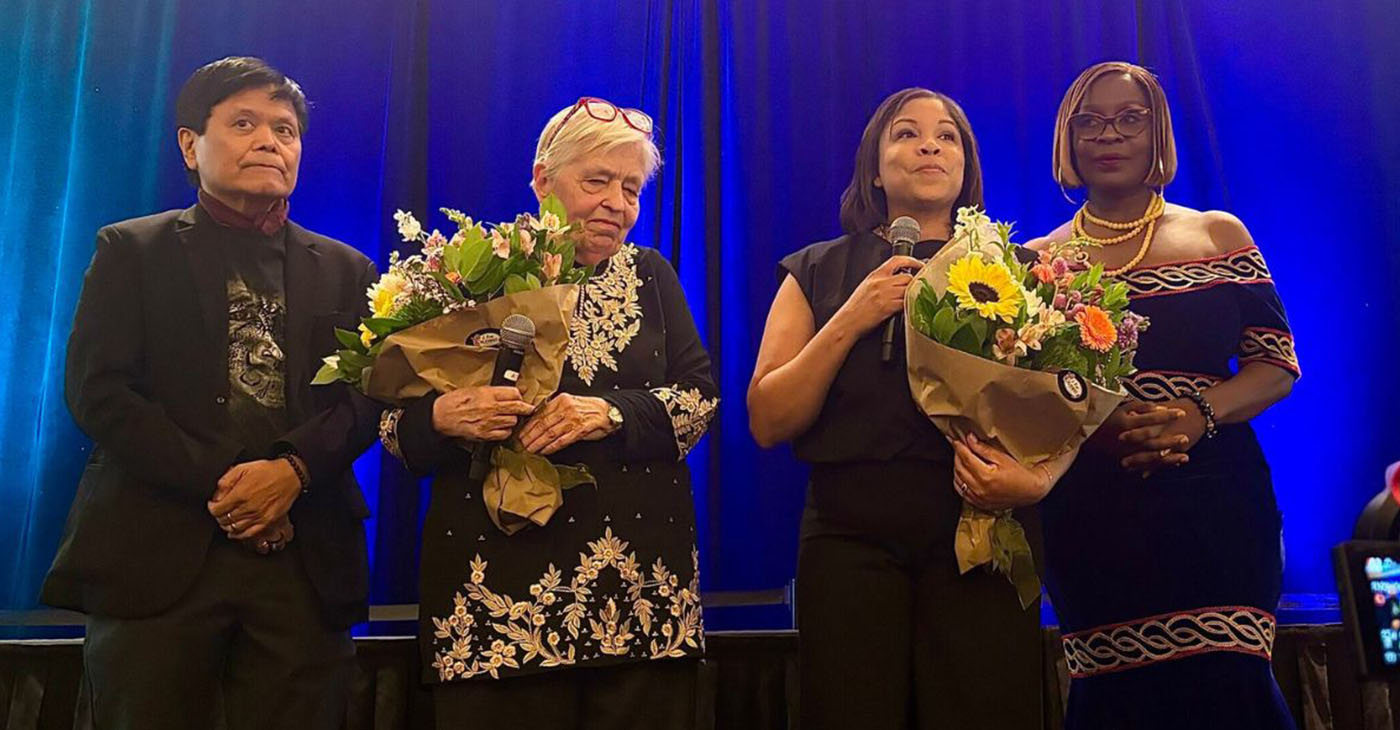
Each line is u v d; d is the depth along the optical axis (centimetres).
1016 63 355
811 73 354
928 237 204
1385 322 341
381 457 321
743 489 331
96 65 341
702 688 265
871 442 185
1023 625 179
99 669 194
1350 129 351
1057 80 354
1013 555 177
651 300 196
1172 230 232
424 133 344
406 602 313
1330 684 267
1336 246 346
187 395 200
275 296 213
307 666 200
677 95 352
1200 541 212
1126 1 354
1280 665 268
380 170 342
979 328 174
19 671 256
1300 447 338
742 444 333
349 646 212
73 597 196
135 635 192
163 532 196
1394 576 102
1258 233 348
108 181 335
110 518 197
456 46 349
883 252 203
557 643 171
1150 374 220
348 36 348
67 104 343
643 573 179
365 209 340
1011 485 174
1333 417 338
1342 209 347
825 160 348
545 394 174
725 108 353
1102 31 355
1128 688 212
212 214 215
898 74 355
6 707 254
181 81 342
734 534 329
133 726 188
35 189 336
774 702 265
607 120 193
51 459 317
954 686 177
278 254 218
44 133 339
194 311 204
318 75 345
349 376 181
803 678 184
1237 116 354
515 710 170
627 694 176
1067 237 244
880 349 190
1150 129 233
